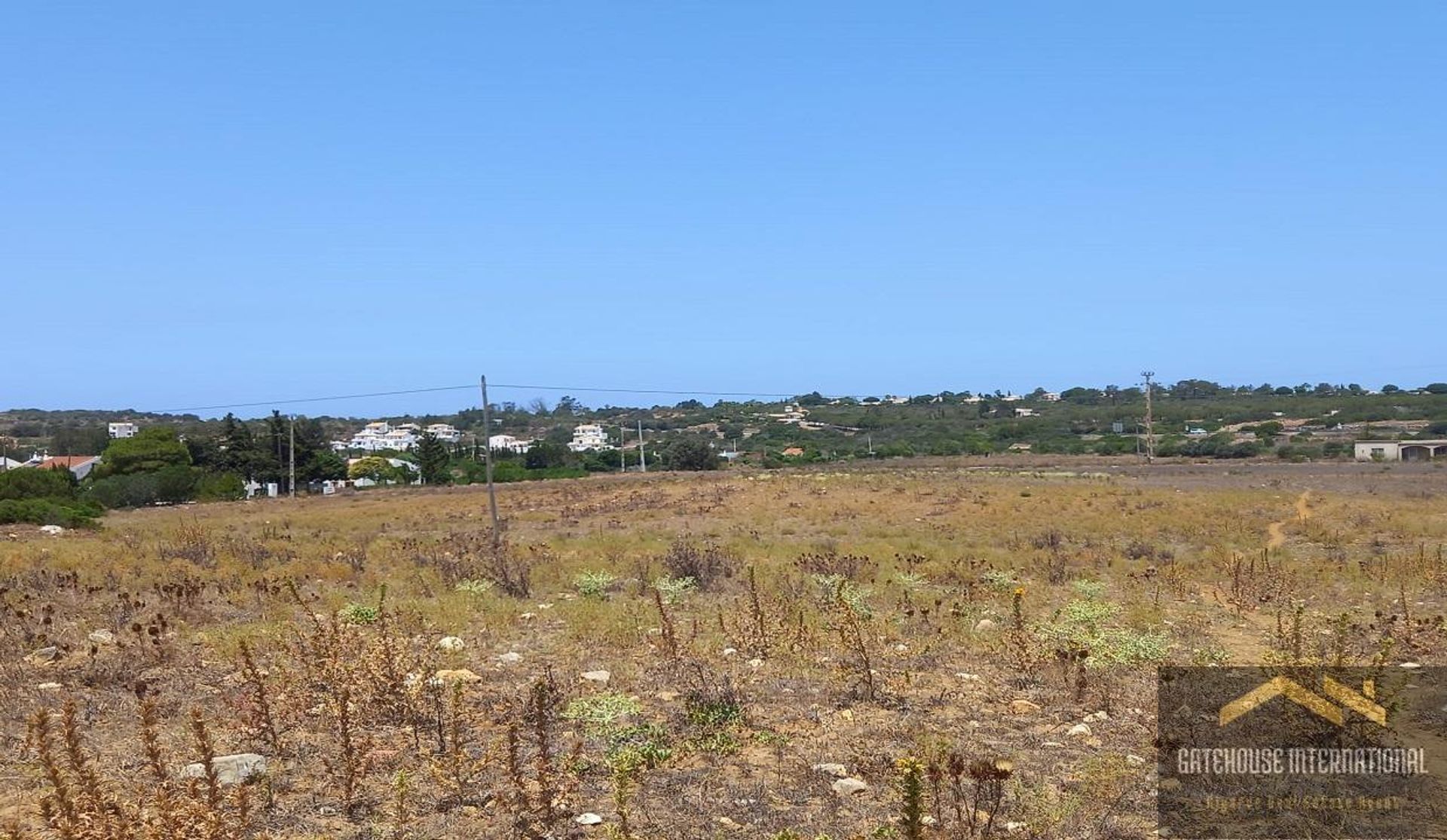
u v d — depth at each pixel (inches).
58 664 412.5
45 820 231.8
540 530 1446.9
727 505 1784.0
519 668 413.1
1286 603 612.7
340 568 804.0
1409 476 2199.8
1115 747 310.7
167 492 2770.7
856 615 462.9
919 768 222.5
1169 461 3221.0
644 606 592.1
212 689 378.0
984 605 600.4
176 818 223.5
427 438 3937.0
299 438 3718.0
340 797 265.7
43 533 1364.4
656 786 274.8
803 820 251.9
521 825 248.5
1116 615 548.4
